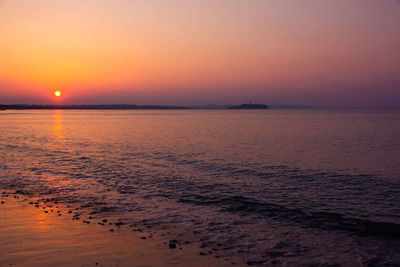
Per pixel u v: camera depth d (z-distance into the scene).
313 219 12.54
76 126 87.19
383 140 48.41
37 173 21.45
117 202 14.50
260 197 15.94
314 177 21.41
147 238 9.97
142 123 106.12
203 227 11.39
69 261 7.69
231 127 82.06
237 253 9.12
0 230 9.84
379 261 8.90
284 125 91.62
